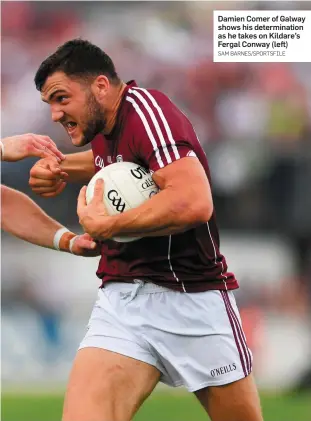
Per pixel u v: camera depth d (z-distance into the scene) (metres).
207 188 12.67
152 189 13.34
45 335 34.12
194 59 44.06
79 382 13.17
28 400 27.84
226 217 39.28
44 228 15.62
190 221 12.46
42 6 46.09
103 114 13.59
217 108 42.59
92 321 14.08
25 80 44.00
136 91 13.63
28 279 37.09
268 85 42.91
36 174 15.03
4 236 37.84
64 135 41.41
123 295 13.96
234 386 14.20
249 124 41.97
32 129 41.94
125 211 13.12
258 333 34.47
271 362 33.56
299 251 38.09
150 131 13.02
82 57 13.41
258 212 39.09
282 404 28.14
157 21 45.66
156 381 13.88
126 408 13.29
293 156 40.19
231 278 14.62
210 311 14.04
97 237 12.90
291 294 37.03
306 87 43.09
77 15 46.44
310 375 32.41
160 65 44.03
